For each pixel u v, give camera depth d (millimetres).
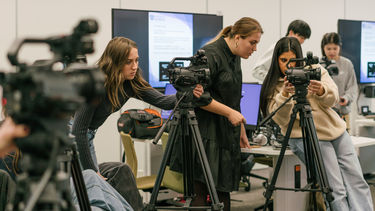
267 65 4035
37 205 809
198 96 2322
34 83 776
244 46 2609
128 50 2328
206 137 2660
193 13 4879
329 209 2684
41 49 4621
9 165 1892
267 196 2676
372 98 6223
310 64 2539
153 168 3859
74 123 2127
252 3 5719
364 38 6012
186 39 4855
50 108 788
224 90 2650
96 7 4922
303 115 2529
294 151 2848
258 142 3172
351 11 6402
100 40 4941
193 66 2369
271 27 5840
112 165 2568
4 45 4551
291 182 3096
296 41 2766
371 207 2766
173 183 3232
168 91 3975
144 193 4164
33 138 808
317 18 6121
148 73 4672
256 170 5855
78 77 872
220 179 2699
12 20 4578
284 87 2631
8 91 838
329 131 2709
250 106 3354
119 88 2400
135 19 4582
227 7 5586
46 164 836
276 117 2797
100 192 1790
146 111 3660
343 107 4746
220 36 2756
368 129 5211
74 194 1726
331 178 2682
